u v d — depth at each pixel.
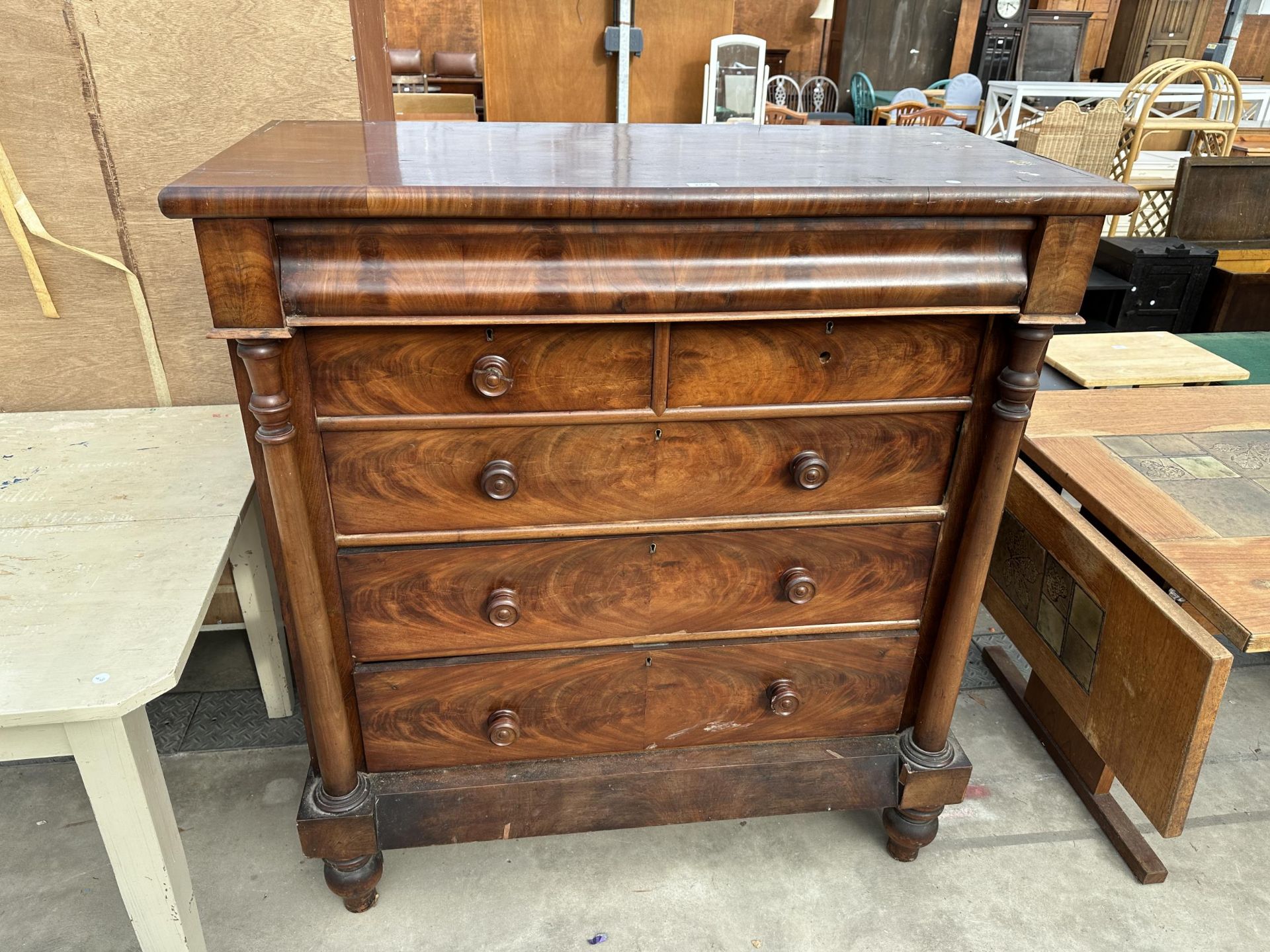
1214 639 1.31
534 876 1.71
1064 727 1.96
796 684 1.56
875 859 1.77
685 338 1.22
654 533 1.38
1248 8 11.05
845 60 10.66
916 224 1.16
